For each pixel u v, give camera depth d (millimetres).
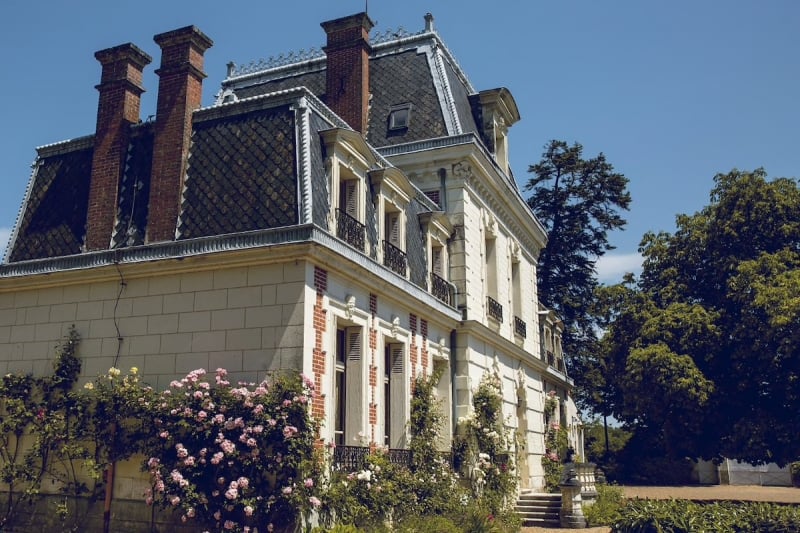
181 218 13805
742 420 23547
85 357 13578
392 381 16328
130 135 15477
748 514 13164
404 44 24062
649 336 25562
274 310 12258
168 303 13141
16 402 13500
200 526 11523
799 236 24891
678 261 27688
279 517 11227
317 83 23953
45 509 12984
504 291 24266
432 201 20344
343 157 14641
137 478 12406
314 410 12047
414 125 21938
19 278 14406
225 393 11773
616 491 24312
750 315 23375
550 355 31812
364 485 12906
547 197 45469
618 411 39531
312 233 12164
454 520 15148
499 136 25391
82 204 15430
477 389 20297
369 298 14805
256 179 13453
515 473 22422
